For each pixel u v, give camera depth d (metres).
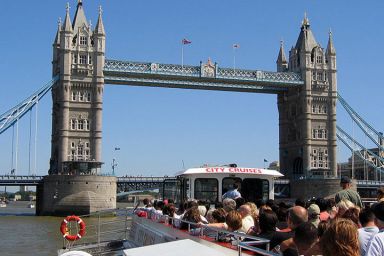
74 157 134.38
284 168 166.12
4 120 134.25
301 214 12.24
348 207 14.21
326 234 8.25
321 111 158.50
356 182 164.25
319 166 156.50
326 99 159.00
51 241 59.47
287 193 160.50
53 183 125.44
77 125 135.50
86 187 124.00
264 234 13.20
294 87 160.38
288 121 165.62
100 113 137.12
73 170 130.38
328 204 18.67
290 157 163.88
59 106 137.38
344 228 8.10
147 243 22.25
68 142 134.62
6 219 108.38
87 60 137.50
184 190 26.81
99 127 136.62
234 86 150.88
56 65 147.25
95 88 137.25
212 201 25.28
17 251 50.09
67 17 137.62
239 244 9.84
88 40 138.38
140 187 146.38
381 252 9.43
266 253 8.70
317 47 159.88
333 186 148.88
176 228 17.89
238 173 25.66
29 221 101.19
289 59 166.12
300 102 158.62
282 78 154.50
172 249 10.20
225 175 25.61
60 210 123.25
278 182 157.88
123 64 139.75
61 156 133.12
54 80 140.12
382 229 10.54
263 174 25.84
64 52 136.25
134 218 27.88
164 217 20.22
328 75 159.88
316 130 157.12
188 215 17.09
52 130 145.00
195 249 10.08
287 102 166.00
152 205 29.66
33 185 133.25
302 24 162.12
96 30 139.00
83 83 136.75
